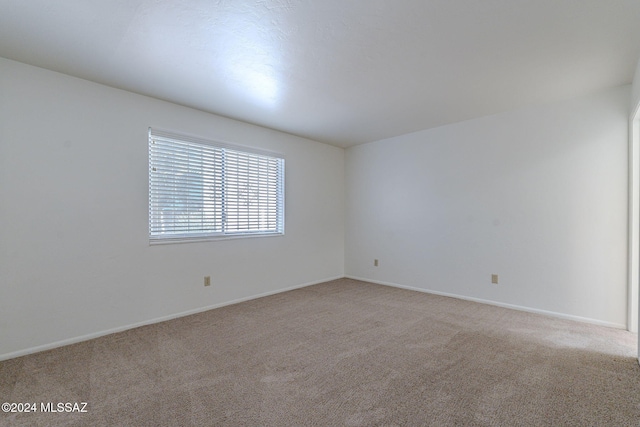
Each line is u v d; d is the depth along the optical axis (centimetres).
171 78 261
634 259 273
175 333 276
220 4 168
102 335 271
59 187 251
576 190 307
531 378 198
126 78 261
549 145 322
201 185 346
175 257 321
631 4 168
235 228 378
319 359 226
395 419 159
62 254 252
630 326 275
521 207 341
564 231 314
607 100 289
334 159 509
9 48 213
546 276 325
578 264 306
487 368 212
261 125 398
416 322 304
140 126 296
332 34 197
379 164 477
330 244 502
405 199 446
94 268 268
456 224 393
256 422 157
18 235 233
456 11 174
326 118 370
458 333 275
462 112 351
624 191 283
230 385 191
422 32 195
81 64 237
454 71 249
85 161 264
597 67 243
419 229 430
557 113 316
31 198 238
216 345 250
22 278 234
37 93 241
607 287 291
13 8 169
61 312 251
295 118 370
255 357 229
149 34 197
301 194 457
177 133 322
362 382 194
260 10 173
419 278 431
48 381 196
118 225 282
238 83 271
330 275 502
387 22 185
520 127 340
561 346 247
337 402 173
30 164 238
